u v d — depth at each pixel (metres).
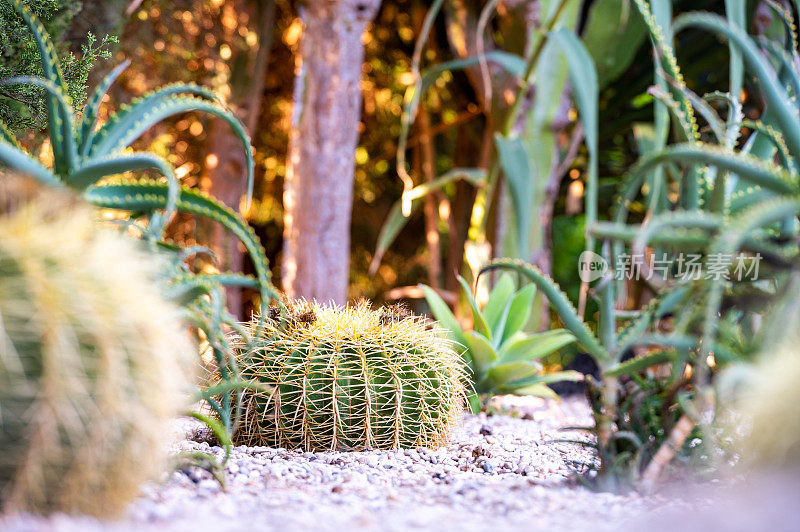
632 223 7.88
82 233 1.58
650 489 1.91
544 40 5.11
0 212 1.55
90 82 4.50
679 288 1.92
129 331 1.49
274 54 8.24
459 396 3.13
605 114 6.75
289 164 5.41
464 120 7.59
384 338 2.76
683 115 2.22
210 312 2.06
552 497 1.89
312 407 2.67
